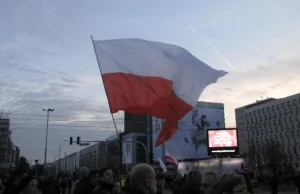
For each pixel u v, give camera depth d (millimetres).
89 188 6871
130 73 7938
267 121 146125
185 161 62562
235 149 55812
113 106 7699
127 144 121938
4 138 121500
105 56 7910
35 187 5062
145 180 3877
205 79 8289
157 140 8211
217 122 124312
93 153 177250
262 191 38688
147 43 8211
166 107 8055
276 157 96375
